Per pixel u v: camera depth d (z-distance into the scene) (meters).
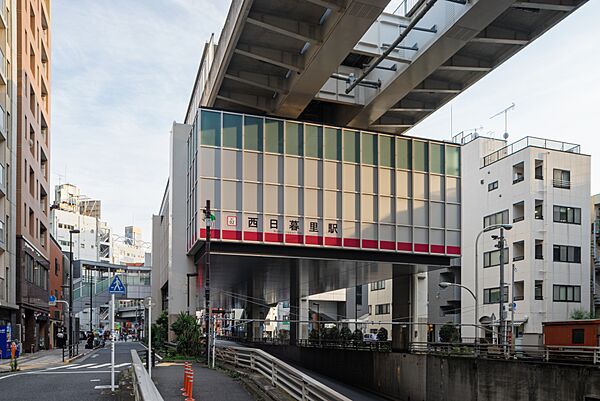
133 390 15.37
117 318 114.31
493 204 55.97
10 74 39.31
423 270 41.47
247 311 69.00
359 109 36.94
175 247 39.38
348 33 26.98
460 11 26.12
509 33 29.66
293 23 27.78
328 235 34.91
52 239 60.06
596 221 56.84
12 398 14.80
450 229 38.31
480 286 56.62
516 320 50.69
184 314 33.62
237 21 27.50
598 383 20.42
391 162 37.38
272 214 33.81
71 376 21.02
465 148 60.78
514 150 55.53
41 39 53.69
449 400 28.73
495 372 25.75
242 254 33.47
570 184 52.72
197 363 26.58
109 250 138.12
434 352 32.16
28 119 45.03
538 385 23.20
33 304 46.19
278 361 15.38
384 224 36.47
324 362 43.12
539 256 51.06
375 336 61.03
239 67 32.97
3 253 36.97
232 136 33.56
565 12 27.39
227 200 32.94
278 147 34.53
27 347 45.75
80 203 148.50
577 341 27.05
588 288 51.69
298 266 39.78
